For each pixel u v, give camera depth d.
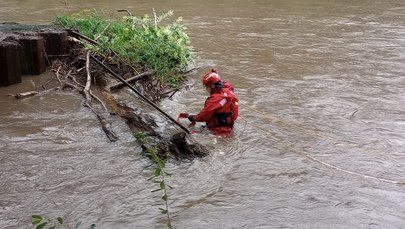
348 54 10.62
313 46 11.34
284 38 12.13
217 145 5.97
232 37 12.17
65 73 8.67
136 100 7.57
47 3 17.41
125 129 6.42
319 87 8.34
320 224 4.33
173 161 5.51
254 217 4.43
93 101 7.50
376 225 4.34
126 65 8.69
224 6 17.28
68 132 6.30
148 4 17.41
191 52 9.72
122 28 9.98
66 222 4.32
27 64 8.59
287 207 4.60
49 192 4.84
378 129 6.55
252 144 6.02
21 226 4.27
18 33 8.95
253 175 5.23
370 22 14.58
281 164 5.49
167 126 6.38
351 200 4.75
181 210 4.53
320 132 6.43
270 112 7.15
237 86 8.36
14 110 7.02
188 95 7.99
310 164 5.50
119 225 4.29
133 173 5.23
